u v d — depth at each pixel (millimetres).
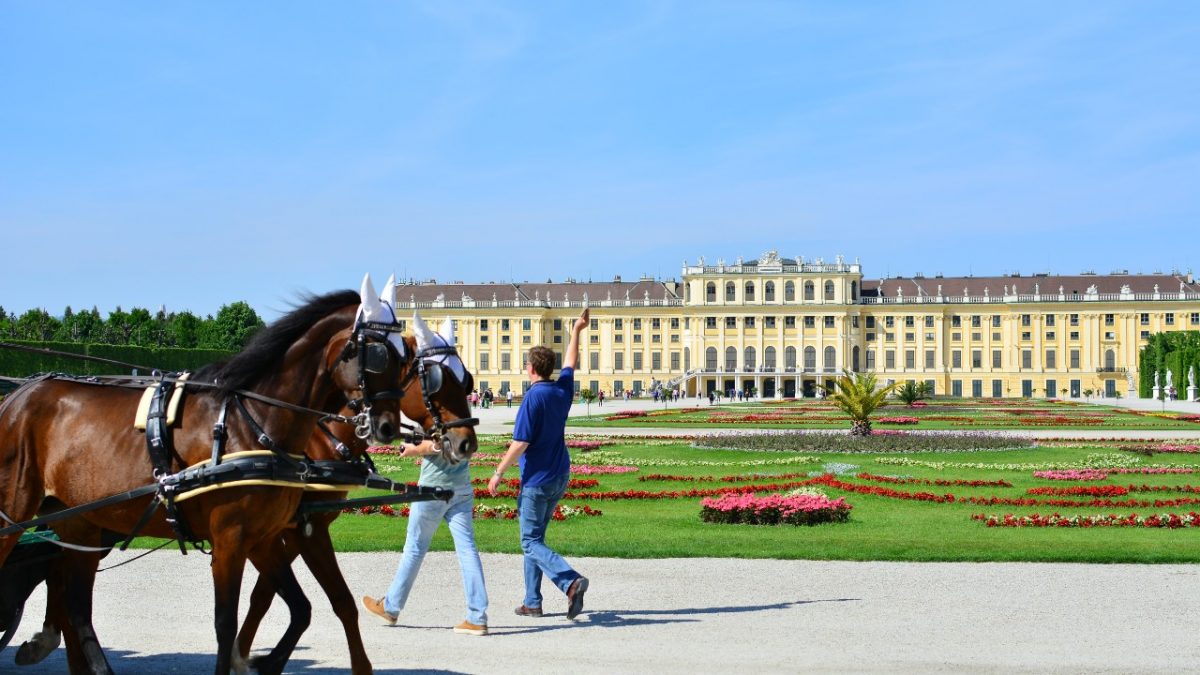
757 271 136500
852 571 13398
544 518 11188
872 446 35750
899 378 136250
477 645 9969
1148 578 12891
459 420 9180
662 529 17250
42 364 53781
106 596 12016
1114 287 136000
